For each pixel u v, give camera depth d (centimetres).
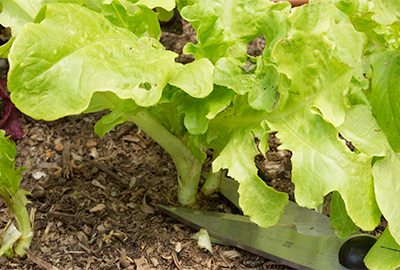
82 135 58
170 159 56
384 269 41
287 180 53
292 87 42
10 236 47
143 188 53
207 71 42
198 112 44
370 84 44
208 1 47
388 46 44
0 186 45
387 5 42
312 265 45
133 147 57
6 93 57
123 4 46
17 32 44
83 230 50
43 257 48
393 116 42
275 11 44
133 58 41
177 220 50
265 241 47
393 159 42
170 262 48
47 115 39
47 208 51
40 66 39
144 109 44
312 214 48
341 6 45
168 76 41
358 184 41
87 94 39
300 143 42
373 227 41
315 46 40
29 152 57
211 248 48
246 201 43
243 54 47
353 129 41
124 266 47
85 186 53
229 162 44
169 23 64
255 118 44
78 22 40
